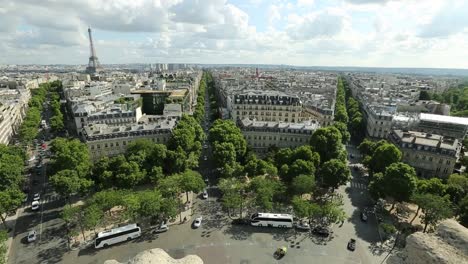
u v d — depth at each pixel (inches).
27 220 7121.1
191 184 7401.6
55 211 7529.5
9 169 7815.0
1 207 6461.6
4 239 5684.1
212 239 6378.0
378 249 6122.1
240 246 6151.6
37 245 6190.9
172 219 7096.5
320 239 6412.4
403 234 6599.4
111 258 5792.3
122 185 7819.9
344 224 6983.3
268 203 6820.9
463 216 6190.9
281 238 6432.1
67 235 6520.7
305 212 6501.0
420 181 7687.0
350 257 5871.1
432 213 6333.7
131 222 6983.3
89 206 6648.6
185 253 5920.3
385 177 7500.0
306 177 7578.7
